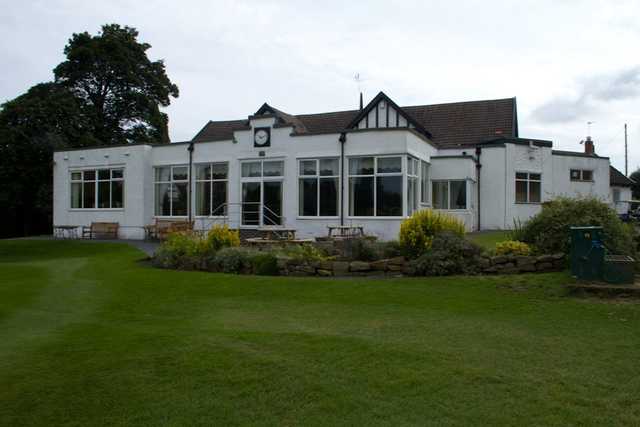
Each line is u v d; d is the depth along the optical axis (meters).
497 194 24.97
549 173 26.39
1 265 15.23
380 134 19.12
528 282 9.48
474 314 7.90
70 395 5.27
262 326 7.54
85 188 26.25
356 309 8.48
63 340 7.03
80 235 26.23
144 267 14.11
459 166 23.22
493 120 28.70
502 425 4.39
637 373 5.37
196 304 9.30
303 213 20.64
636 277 9.41
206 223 22.31
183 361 5.99
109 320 8.28
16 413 4.95
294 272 12.00
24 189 32.59
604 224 10.70
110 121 39.38
